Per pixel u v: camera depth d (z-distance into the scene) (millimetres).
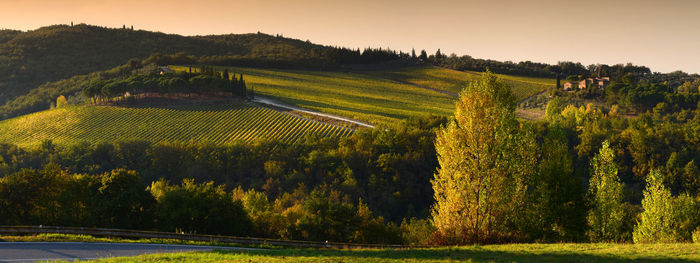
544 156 41781
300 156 150875
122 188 64688
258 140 159250
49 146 163750
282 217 74125
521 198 39500
